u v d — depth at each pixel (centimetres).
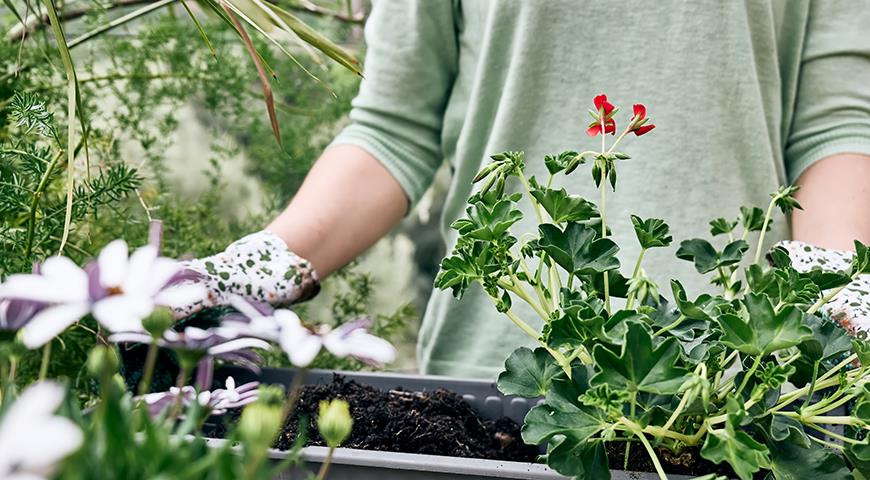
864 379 55
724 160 93
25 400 23
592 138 95
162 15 120
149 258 34
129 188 79
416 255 168
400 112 97
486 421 71
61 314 32
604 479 50
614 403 46
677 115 93
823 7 93
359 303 123
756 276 55
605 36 93
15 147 75
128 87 117
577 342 52
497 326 94
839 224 86
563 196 58
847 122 91
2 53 98
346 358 104
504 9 93
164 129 117
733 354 58
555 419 51
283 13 69
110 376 33
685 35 92
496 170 60
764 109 94
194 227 107
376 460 53
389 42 98
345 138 96
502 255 57
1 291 32
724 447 45
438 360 99
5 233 70
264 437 30
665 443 57
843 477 51
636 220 59
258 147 135
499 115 96
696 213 93
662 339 55
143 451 31
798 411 56
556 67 94
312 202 89
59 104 104
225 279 74
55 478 28
